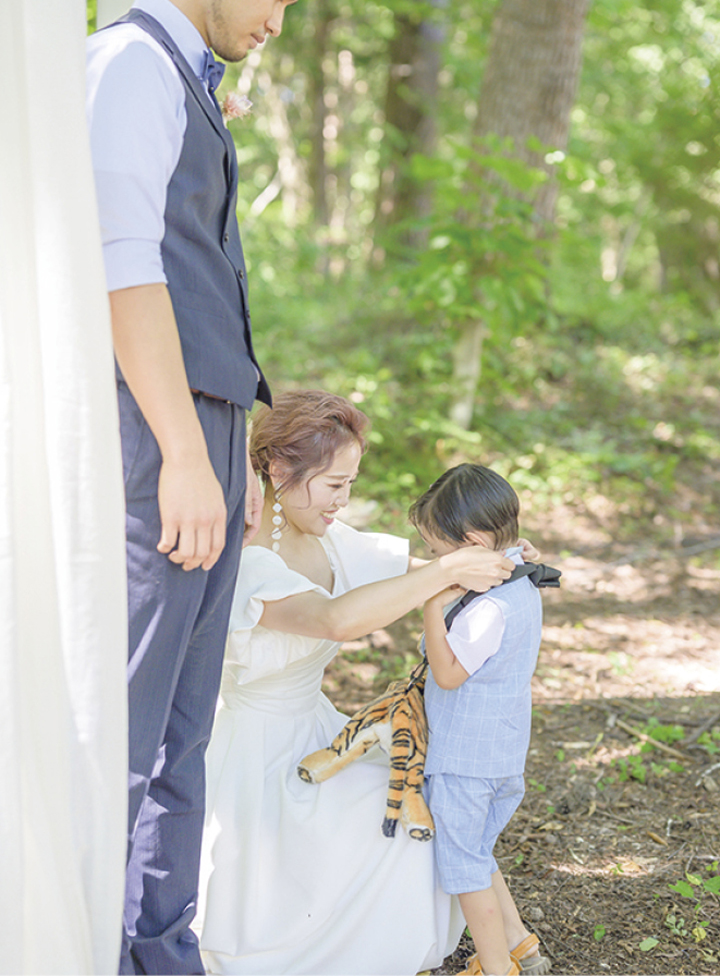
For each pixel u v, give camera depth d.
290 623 2.07
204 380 1.74
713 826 2.93
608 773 3.28
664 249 15.37
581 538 5.97
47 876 1.57
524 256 6.11
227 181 1.84
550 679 4.11
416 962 2.08
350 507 5.83
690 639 4.62
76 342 1.53
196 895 1.93
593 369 8.52
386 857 2.08
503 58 7.61
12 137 1.50
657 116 14.15
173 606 1.72
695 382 8.77
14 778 1.52
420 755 2.12
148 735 1.73
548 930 2.43
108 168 1.56
